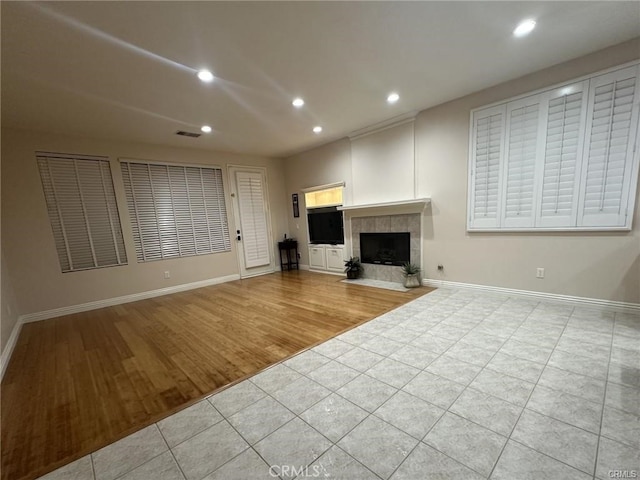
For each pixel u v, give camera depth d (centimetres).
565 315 275
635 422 144
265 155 607
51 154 379
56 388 210
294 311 349
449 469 124
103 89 271
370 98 336
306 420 160
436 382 186
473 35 223
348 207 472
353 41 222
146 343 281
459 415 156
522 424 147
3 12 165
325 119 400
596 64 258
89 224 409
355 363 216
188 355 250
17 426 170
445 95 342
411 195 415
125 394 198
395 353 226
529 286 323
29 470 137
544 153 295
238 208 573
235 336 284
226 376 212
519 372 191
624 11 200
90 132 385
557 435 139
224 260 554
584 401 160
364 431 149
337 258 550
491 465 125
